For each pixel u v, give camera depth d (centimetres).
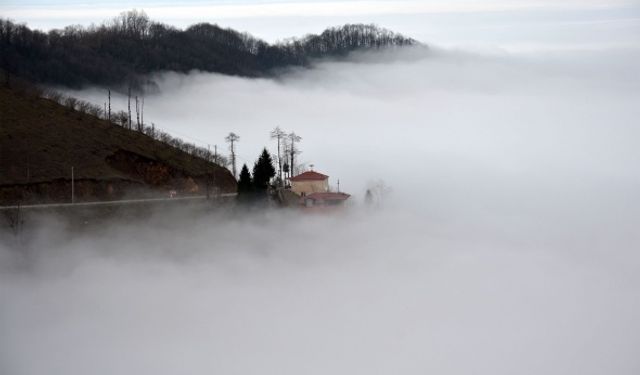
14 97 19938
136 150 19662
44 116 19400
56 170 17238
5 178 16375
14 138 17688
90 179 17438
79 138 18912
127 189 18050
